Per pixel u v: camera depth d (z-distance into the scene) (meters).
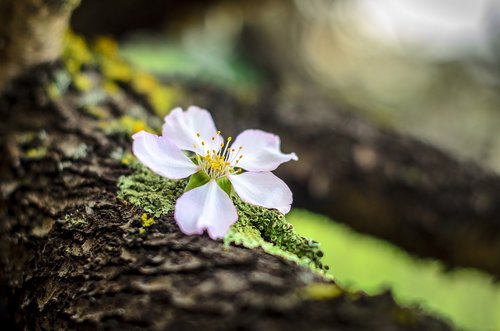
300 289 0.14
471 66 0.84
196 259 0.15
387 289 0.14
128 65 0.29
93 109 0.24
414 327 0.14
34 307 0.18
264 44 0.72
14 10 0.24
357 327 0.13
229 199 0.17
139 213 0.18
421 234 0.33
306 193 0.33
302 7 0.76
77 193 0.20
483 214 0.31
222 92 0.34
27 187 0.21
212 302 0.14
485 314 0.44
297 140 0.32
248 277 0.15
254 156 0.18
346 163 0.32
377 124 0.35
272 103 0.34
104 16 0.41
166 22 0.45
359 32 0.87
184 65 0.59
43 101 0.24
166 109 0.28
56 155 0.22
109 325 0.15
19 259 0.20
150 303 0.15
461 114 0.80
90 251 0.17
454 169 0.33
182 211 0.16
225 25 0.70
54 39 0.25
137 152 0.17
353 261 0.42
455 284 0.45
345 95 0.78
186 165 0.17
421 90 0.85
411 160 0.32
